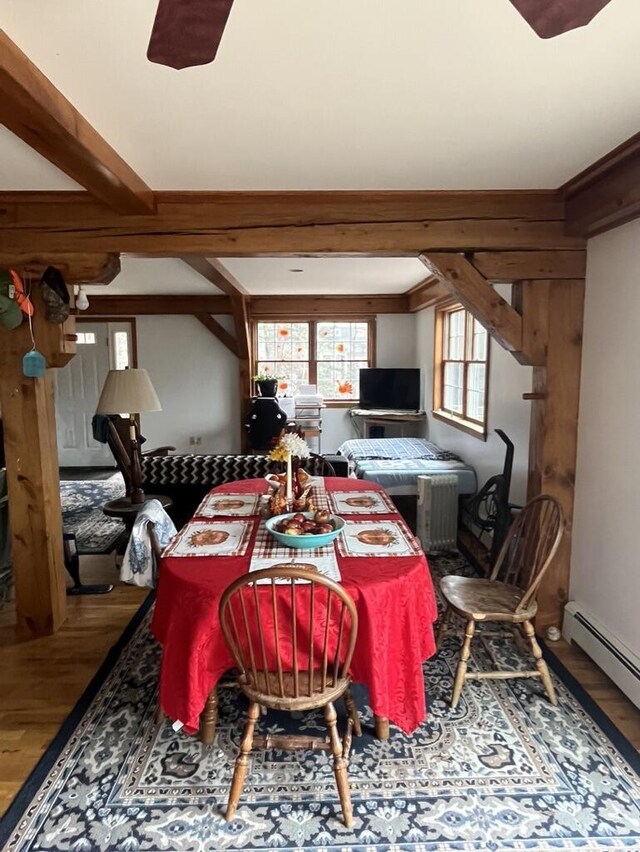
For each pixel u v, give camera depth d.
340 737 2.18
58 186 2.60
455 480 4.17
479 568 3.90
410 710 2.04
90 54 1.45
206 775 2.03
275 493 2.64
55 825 1.83
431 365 6.37
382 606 1.93
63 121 1.70
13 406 2.94
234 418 7.62
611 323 2.59
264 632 1.90
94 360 7.46
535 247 2.82
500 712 2.36
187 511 4.34
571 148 2.18
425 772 2.03
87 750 2.16
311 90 1.68
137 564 2.96
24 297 2.78
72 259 2.80
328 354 7.59
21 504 2.99
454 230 2.80
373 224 2.80
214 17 0.98
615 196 2.30
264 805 1.90
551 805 1.88
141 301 7.13
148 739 2.22
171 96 1.71
